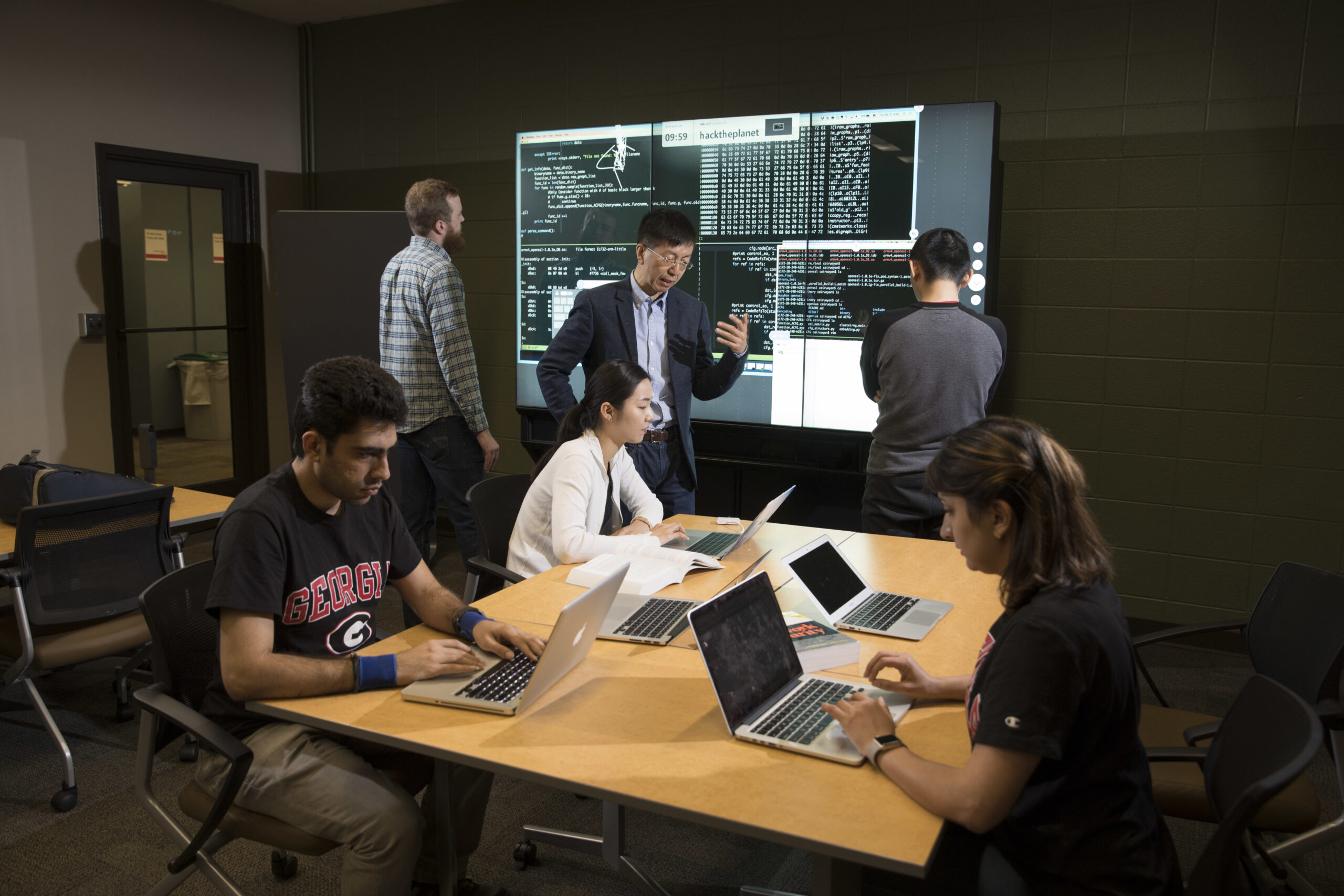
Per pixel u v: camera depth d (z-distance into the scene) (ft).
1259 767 4.42
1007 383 13.53
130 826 8.05
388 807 5.33
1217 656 12.32
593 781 4.44
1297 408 12.01
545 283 15.79
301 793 5.40
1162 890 4.10
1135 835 4.13
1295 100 11.60
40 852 7.64
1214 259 12.21
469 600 9.07
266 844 5.58
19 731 9.74
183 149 17.13
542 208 15.60
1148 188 12.44
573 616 5.09
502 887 7.28
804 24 14.21
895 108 12.71
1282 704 4.51
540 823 8.25
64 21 15.34
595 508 8.55
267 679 5.26
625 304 10.94
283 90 18.74
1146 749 5.56
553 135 15.28
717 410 14.34
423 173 17.88
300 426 5.48
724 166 13.96
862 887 4.89
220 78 17.63
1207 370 12.41
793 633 6.22
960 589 7.44
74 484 9.36
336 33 18.44
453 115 17.38
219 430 18.47
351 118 18.53
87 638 8.68
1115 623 4.15
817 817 4.12
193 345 17.87
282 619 5.66
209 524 10.16
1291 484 12.15
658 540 8.33
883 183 12.94
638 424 8.56
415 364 12.39
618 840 6.72
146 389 17.17
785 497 8.28
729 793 4.33
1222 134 11.99
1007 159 13.15
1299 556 12.21
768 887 7.34
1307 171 11.64
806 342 13.69
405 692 5.40
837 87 14.10
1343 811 5.57
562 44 16.15
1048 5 12.69
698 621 4.96
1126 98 12.42
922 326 9.69
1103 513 13.19
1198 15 11.94
